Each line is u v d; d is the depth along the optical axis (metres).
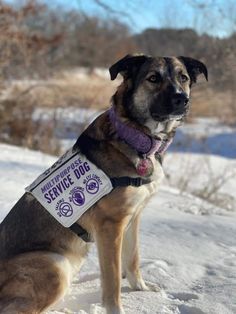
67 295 1.17
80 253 1.16
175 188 2.54
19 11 3.49
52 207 1.12
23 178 2.09
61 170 1.14
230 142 4.15
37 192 1.14
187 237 1.53
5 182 1.98
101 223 1.11
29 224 1.12
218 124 4.69
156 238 1.50
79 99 3.72
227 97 4.35
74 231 1.13
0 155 2.61
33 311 1.04
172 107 1.11
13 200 1.72
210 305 1.10
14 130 3.48
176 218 1.73
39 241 1.12
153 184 1.15
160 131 1.15
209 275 1.27
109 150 1.12
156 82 1.14
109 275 1.09
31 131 3.46
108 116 1.15
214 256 1.40
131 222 1.20
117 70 1.16
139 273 1.21
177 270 1.29
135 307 1.10
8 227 1.14
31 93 3.78
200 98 4.45
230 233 1.60
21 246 1.11
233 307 1.09
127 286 1.23
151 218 1.69
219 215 1.90
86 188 1.10
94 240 1.15
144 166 1.11
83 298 1.16
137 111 1.13
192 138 3.79
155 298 1.15
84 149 1.14
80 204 1.11
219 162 3.45
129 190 1.10
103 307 1.09
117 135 1.12
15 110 3.49
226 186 2.89
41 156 2.82
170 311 1.08
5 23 3.40
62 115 3.61
